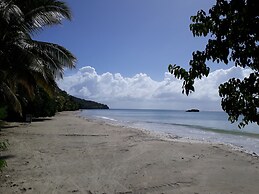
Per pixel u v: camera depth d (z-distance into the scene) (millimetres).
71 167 8203
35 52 14820
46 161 8961
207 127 31578
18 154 10070
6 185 6238
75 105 103625
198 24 2846
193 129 27781
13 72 14047
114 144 13219
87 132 18953
